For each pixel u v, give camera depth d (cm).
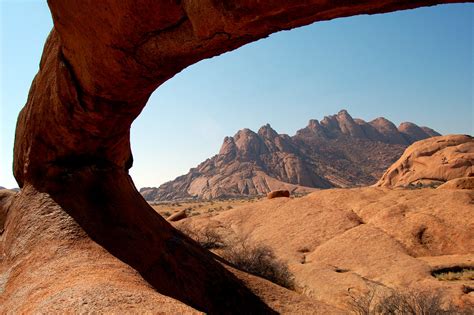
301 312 777
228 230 2173
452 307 874
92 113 639
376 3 309
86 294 414
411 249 1616
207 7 359
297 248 1819
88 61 553
